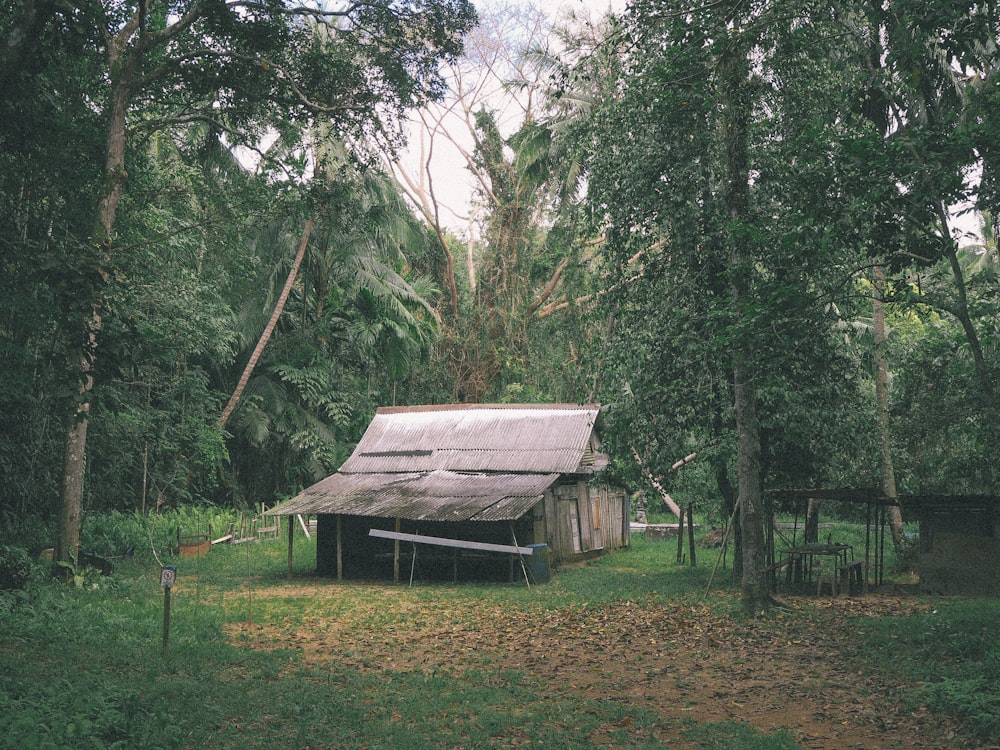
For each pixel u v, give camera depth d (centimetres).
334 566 2423
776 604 1677
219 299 2988
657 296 2006
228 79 1945
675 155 1891
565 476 2681
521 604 1825
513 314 4109
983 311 1299
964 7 1116
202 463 3134
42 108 1689
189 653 1201
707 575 2278
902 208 1238
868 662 1175
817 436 1912
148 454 3014
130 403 2673
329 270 3575
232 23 1828
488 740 839
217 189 2450
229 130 2155
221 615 1602
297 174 2298
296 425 3700
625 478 2184
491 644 1383
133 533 2622
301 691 1006
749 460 1677
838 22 1688
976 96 1199
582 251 3934
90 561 1959
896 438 2492
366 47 2055
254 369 3788
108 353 1025
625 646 1355
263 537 3228
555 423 2617
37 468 2330
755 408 1775
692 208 1867
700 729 873
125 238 2167
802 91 1730
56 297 1034
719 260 1866
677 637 1416
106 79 2069
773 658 1242
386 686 1060
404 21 1986
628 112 1928
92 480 2714
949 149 1155
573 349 4094
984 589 1864
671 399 1955
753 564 1666
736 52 1433
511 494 2256
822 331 1653
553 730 877
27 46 1256
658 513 4144
